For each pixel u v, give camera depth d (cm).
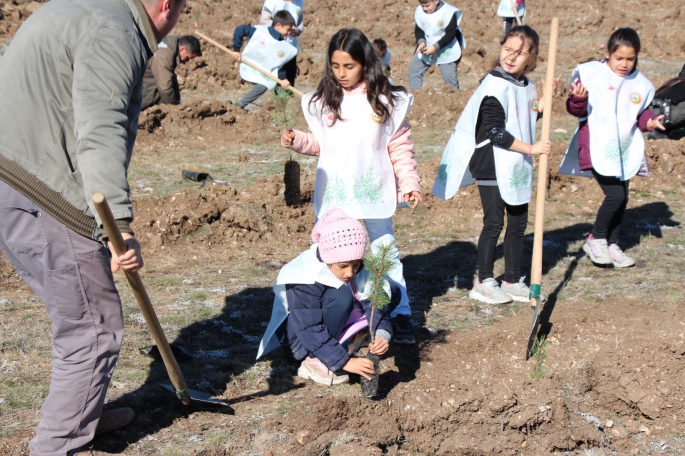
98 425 337
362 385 376
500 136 467
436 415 378
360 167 414
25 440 333
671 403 413
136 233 609
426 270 585
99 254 300
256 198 679
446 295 535
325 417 362
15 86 285
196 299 513
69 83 287
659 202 750
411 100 416
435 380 411
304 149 427
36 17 290
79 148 278
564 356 441
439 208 723
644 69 1487
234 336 459
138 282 302
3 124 285
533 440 385
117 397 371
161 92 1023
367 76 402
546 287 546
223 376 403
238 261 598
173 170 838
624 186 564
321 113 416
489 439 378
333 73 405
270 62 1067
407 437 375
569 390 422
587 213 730
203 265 587
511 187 486
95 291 302
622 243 640
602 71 546
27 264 299
